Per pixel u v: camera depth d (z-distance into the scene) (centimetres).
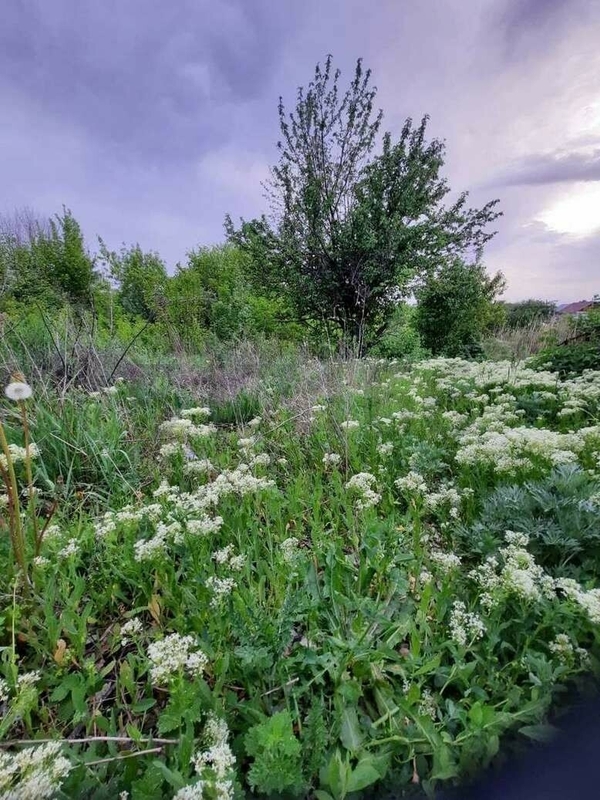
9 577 164
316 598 157
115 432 302
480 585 149
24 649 148
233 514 213
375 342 1146
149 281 1366
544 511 184
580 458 261
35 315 633
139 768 107
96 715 114
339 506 240
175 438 330
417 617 147
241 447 318
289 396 463
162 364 551
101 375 429
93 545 193
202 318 1049
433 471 270
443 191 1120
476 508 219
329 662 131
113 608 169
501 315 1906
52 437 275
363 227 1009
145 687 130
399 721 118
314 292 1109
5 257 1007
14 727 121
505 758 103
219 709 113
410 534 209
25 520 199
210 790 86
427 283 1138
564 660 119
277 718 100
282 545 174
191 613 149
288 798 96
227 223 1177
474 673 131
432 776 100
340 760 101
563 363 592
